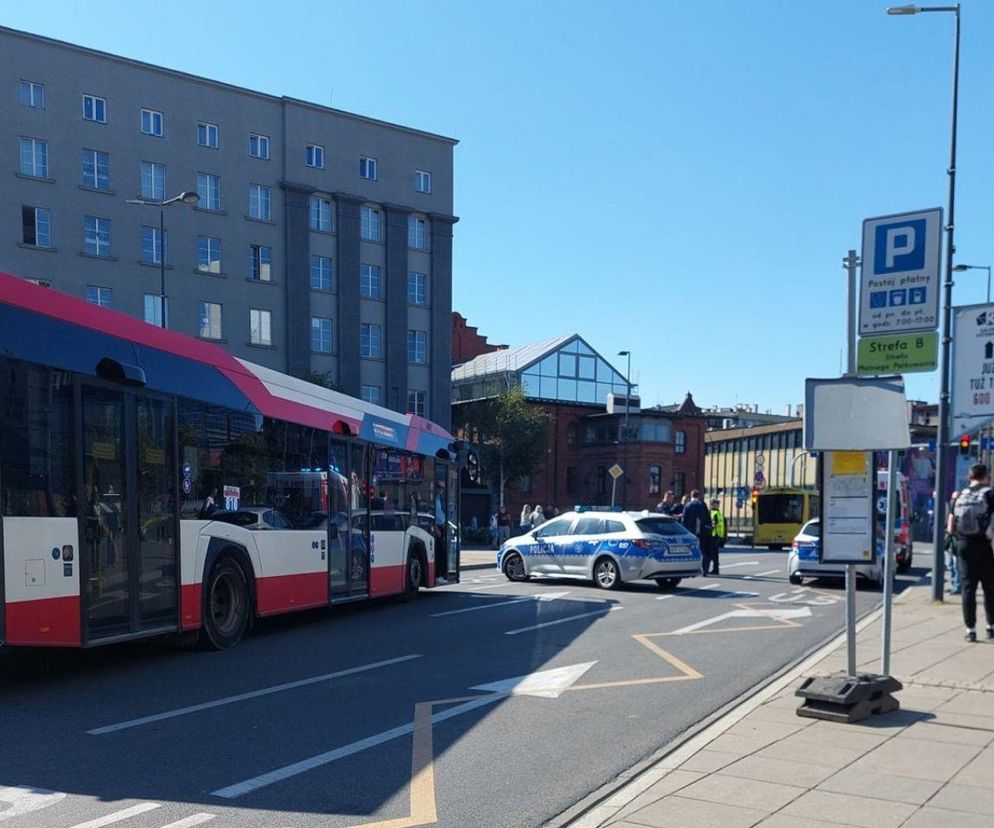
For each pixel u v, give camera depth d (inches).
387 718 298.8
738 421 3759.8
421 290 2049.7
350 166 1951.3
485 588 763.4
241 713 303.3
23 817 202.5
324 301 1908.2
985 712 294.2
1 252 1537.9
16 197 1556.3
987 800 210.4
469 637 480.4
